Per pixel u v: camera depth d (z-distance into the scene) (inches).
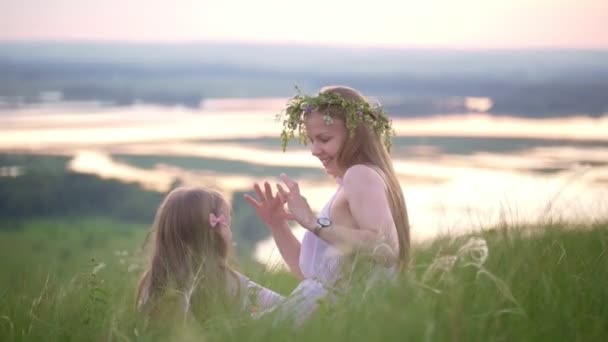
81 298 157.6
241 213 1937.7
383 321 101.5
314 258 152.6
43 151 5836.6
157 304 140.1
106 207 3759.8
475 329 103.9
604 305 117.5
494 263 137.1
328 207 154.7
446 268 115.1
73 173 4493.1
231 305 135.0
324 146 154.2
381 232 141.6
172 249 147.3
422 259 170.1
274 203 166.6
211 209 151.2
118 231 2832.2
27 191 3919.8
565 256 143.7
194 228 148.3
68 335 137.0
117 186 4175.7
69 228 2903.5
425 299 111.3
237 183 3986.2
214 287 140.0
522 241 155.4
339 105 152.7
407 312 102.3
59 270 184.2
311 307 139.3
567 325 109.4
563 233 172.1
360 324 105.3
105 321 137.2
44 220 3329.2
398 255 146.9
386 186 149.3
